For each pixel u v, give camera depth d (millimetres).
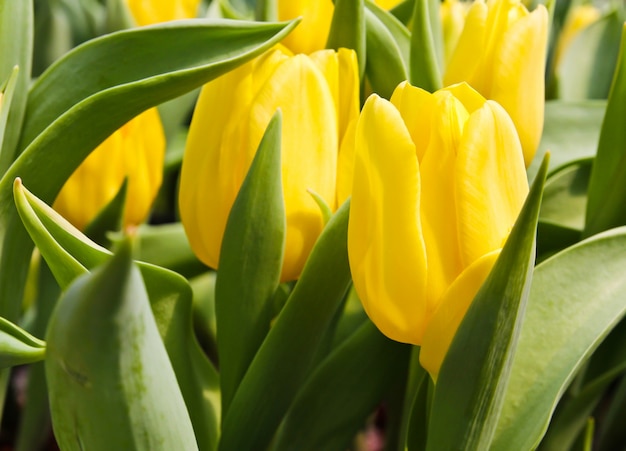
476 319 334
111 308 297
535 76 399
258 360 384
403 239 340
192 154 389
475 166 336
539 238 444
